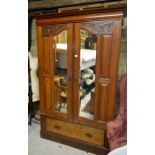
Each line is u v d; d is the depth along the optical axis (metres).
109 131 1.59
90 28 1.68
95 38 1.71
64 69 1.97
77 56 1.82
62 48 1.91
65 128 2.11
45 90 2.12
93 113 1.89
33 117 2.79
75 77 1.88
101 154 1.95
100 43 1.67
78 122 2.00
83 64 1.83
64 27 1.82
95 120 1.89
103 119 1.85
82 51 1.79
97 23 1.64
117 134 1.57
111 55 1.66
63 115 2.08
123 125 1.56
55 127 2.19
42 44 1.99
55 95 2.08
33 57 2.68
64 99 2.05
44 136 2.31
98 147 1.95
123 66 2.12
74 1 2.27
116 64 1.65
